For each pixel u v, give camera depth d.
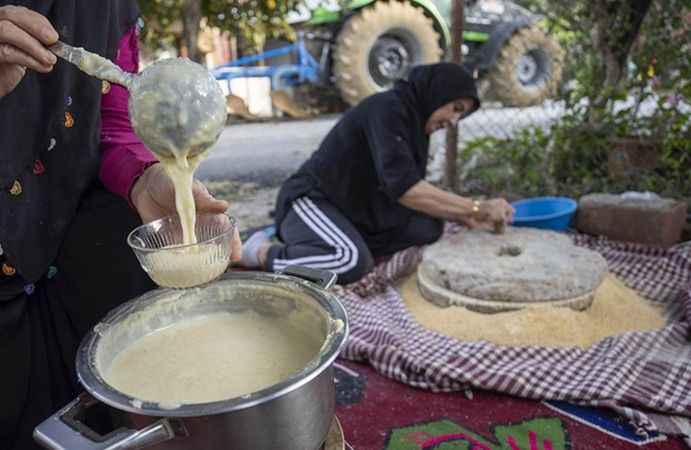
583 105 3.70
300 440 0.87
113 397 0.81
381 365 1.83
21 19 0.91
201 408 0.77
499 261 2.10
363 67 7.01
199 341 1.15
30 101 1.16
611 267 2.45
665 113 3.29
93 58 0.93
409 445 1.49
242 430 0.80
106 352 1.05
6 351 1.18
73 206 1.25
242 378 1.03
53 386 1.29
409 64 7.30
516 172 3.84
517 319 1.91
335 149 2.56
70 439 0.77
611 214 2.83
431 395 1.70
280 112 8.04
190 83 0.92
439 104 2.43
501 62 6.37
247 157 5.55
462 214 2.41
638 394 1.56
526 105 5.70
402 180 2.36
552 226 2.77
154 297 1.16
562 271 1.97
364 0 6.89
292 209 2.62
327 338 0.93
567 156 3.66
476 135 5.16
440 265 2.12
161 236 1.12
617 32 3.56
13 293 1.19
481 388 1.68
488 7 7.16
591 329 1.92
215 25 5.93
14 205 1.15
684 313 2.03
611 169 3.48
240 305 1.23
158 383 1.03
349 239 2.42
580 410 1.59
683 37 3.33
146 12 5.59
